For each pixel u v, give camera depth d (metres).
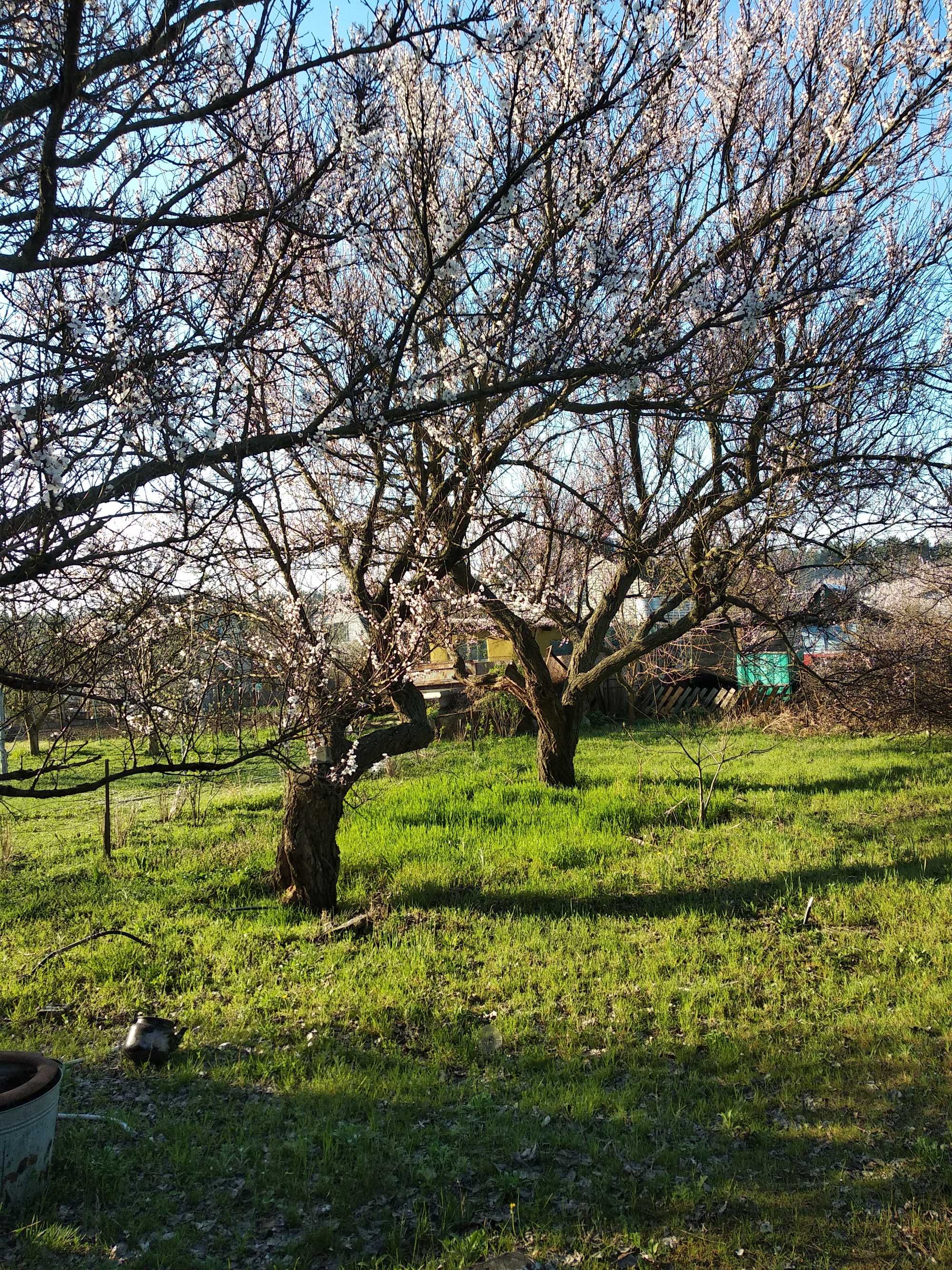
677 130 6.38
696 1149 4.23
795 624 10.88
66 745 4.51
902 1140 4.27
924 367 6.12
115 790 14.95
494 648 23.25
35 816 13.08
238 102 3.10
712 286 5.02
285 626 6.28
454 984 6.30
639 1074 5.00
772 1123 4.47
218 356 3.48
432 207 4.77
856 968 6.36
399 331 3.80
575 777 13.32
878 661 12.75
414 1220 3.79
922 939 6.72
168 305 3.36
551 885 8.48
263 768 16.67
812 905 7.43
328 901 8.29
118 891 8.84
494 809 11.41
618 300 4.84
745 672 20.66
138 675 4.08
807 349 6.95
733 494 9.32
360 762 8.15
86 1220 3.80
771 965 6.46
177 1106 4.83
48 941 7.48
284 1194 3.99
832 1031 5.39
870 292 6.30
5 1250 3.53
